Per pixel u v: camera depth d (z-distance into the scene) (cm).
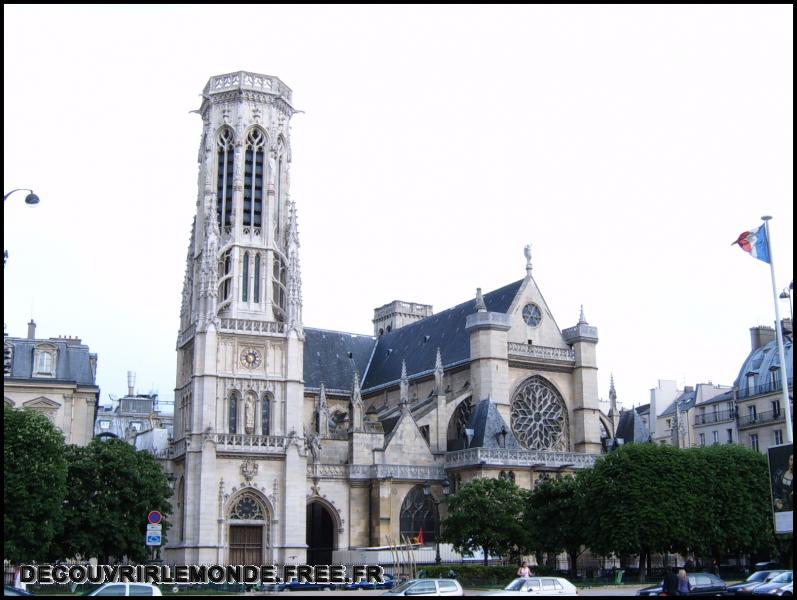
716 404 14150
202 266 11088
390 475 10969
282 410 11025
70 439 10512
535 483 10831
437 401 11644
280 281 11688
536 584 5894
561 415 12200
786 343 13025
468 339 12231
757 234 6178
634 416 12306
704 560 10781
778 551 9231
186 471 10394
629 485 8800
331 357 13925
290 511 10594
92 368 12419
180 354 11719
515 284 12575
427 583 5875
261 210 11756
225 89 11962
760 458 9381
